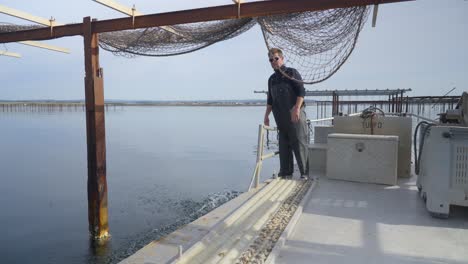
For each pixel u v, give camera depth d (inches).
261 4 192.4
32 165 610.2
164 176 498.3
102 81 248.4
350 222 125.3
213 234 102.0
